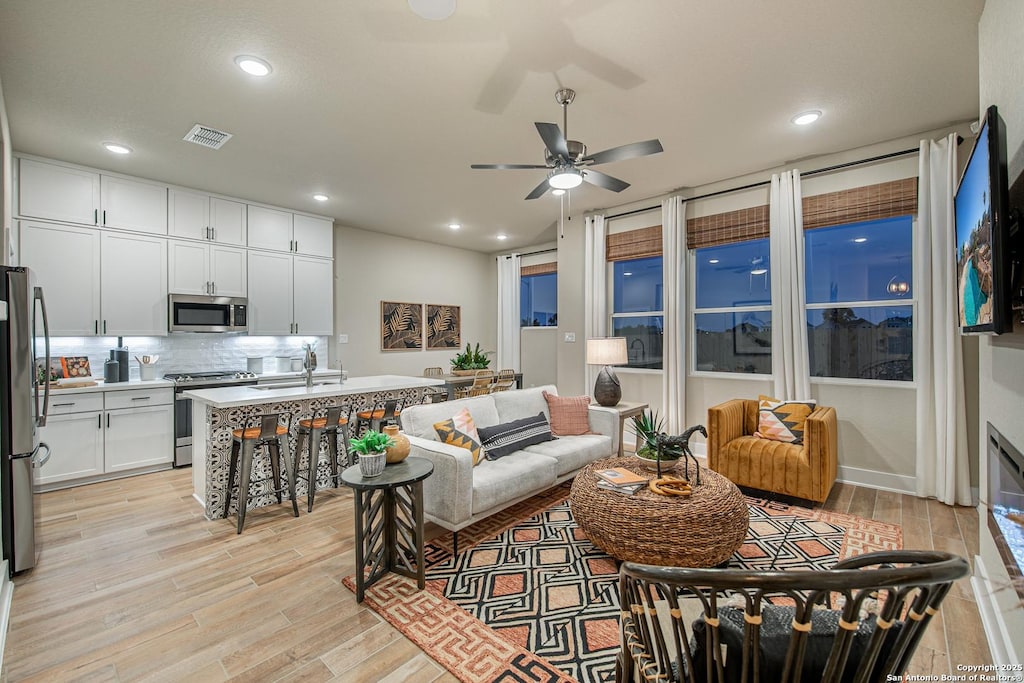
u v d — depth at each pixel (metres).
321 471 3.77
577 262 5.78
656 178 4.50
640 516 2.29
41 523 3.08
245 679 1.71
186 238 4.61
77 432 3.83
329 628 2.00
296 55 2.50
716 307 4.76
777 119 3.29
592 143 3.68
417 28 2.29
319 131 3.41
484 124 3.32
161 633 1.97
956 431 3.34
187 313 4.57
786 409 3.68
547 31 2.32
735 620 1.04
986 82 1.98
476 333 8.12
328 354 6.09
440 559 2.60
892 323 3.77
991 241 1.56
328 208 5.43
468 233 6.78
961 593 2.24
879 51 2.50
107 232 4.15
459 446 3.00
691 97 2.98
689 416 4.88
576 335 5.80
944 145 3.38
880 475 3.76
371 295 6.61
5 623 1.98
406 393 4.33
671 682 1.00
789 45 2.45
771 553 2.65
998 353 1.90
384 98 2.95
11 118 3.16
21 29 2.25
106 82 2.74
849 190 3.84
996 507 1.88
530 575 2.43
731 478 3.57
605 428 4.05
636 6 2.14
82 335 4.02
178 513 3.27
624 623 1.14
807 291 4.18
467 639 1.92
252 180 4.44
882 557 1.12
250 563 2.56
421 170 4.20
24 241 3.75
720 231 4.59
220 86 2.80
